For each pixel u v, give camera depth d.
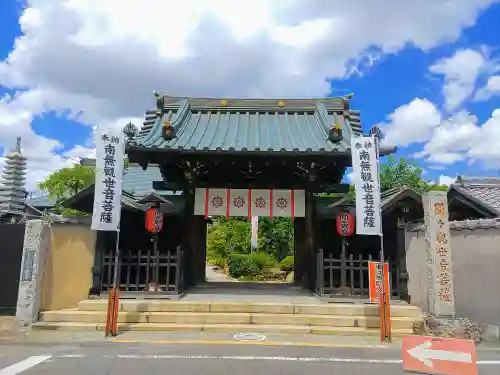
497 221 8.63
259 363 6.41
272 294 11.00
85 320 9.01
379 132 9.06
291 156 10.38
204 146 10.46
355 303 9.65
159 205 10.57
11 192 14.36
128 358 6.61
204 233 12.42
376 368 6.25
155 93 12.82
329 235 12.03
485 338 8.42
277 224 31.97
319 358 6.75
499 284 8.45
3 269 9.89
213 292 11.18
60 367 6.14
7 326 8.88
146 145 10.26
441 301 8.57
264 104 13.20
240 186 11.89
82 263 10.22
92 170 18.20
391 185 24.69
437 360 5.96
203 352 7.00
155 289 10.14
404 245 10.58
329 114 12.93
